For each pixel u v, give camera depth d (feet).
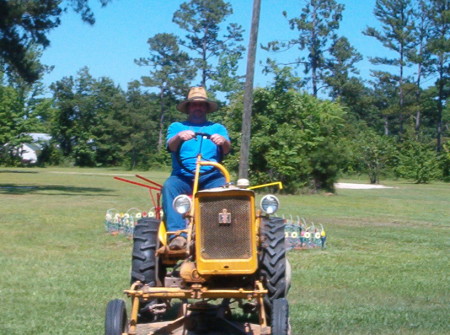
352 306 32.07
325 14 277.44
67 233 61.11
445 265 46.09
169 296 21.94
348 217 81.87
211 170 26.43
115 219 62.18
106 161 314.14
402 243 58.65
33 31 119.03
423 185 188.75
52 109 305.12
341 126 126.62
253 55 64.08
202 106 27.66
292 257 49.03
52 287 35.99
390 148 191.21
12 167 278.05
